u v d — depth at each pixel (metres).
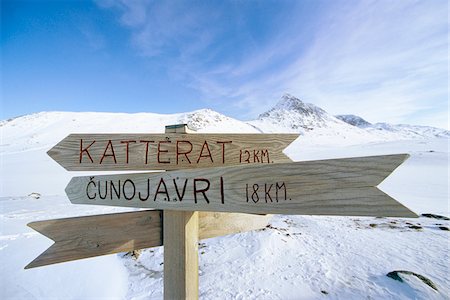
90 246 1.27
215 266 6.37
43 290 4.71
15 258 5.71
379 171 0.87
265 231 8.31
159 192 1.28
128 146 1.36
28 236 7.07
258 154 1.40
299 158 49.94
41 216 9.73
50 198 13.91
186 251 1.26
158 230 1.37
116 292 5.04
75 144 1.40
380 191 0.87
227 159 1.36
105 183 1.40
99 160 1.38
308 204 0.98
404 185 20.27
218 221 1.47
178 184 1.24
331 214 0.94
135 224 1.33
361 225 9.91
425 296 4.83
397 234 8.81
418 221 10.60
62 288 4.86
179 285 1.26
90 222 1.28
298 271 6.04
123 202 1.35
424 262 6.49
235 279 5.71
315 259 6.70
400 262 6.51
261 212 1.05
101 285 5.17
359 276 5.75
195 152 1.34
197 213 1.37
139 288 5.23
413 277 5.34
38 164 34.91
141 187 1.32
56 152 1.42
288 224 9.91
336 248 7.50
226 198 1.13
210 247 7.47
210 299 5.00
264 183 1.06
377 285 5.34
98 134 1.39
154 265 6.20
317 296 5.01
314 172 0.98
